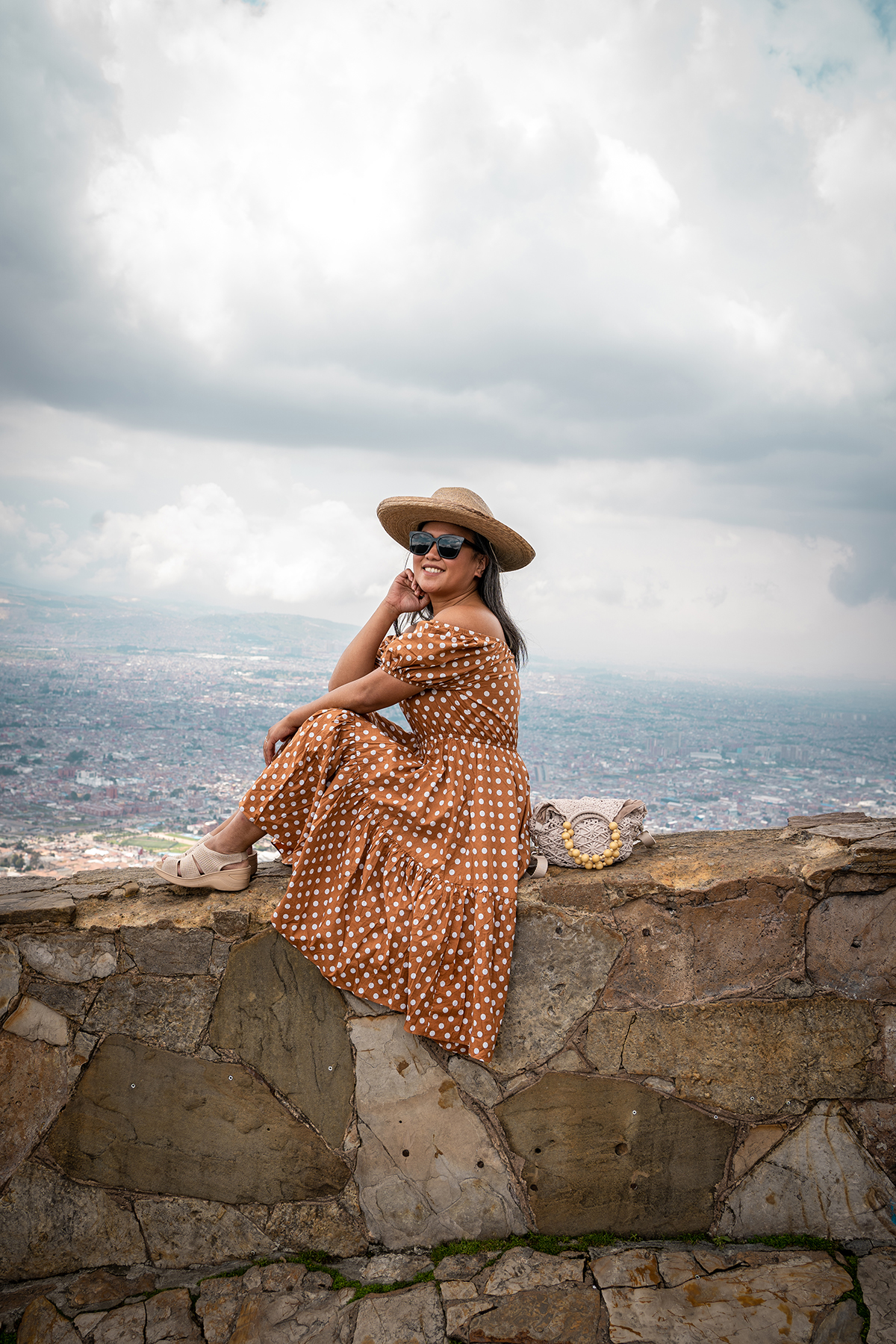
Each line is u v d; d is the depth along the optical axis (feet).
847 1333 5.62
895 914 6.90
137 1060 6.72
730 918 6.88
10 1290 6.49
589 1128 6.81
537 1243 6.69
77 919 6.76
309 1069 6.71
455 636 6.54
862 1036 6.90
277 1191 6.71
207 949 6.70
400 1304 6.01
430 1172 6.72
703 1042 6.87
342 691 6.92
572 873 7.05
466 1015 6.37
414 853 6.53
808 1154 6.86
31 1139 6.70
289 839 6.79
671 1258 6.51
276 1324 5.91
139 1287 6.45
